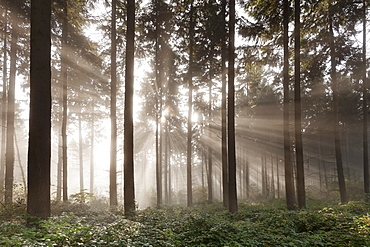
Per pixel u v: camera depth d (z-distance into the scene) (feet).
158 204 59.72
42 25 23.93
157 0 58.65
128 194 33.24
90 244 16.85
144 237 19.61
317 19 48.60
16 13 43.86
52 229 18.10
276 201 66.49
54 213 34.30
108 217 30.09
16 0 41.86
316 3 44.24
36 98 23.12
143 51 61.11
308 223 26.61
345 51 50.75
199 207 55.26
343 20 49.14
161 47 63.87
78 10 50.85
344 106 67.00
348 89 67.46
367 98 61.26
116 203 46.83
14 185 37.91
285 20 45.34
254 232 24.06
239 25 47.70
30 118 23.03
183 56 65.62
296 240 20.90
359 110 67.92
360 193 61.16
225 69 57.00
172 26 61.67
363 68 53.11
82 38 54.90
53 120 75.61
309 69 52.80
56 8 46.39
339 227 23.86
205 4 52.95
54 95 71.87
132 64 35.99
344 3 45.32
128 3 36.86
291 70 53.47
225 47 57.72
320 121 77.15
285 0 44.93
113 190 47.21
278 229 25.21
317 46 51.96
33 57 23.45
